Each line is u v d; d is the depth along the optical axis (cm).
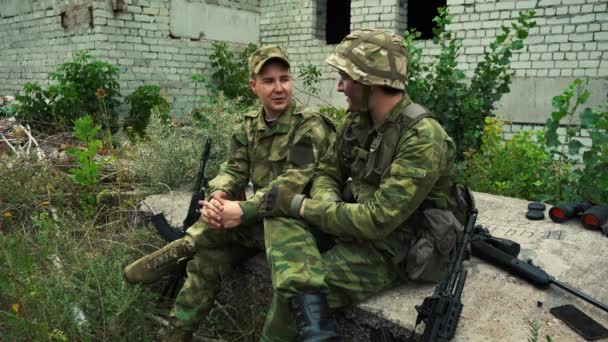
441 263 221
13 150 493
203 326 274
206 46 893
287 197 213
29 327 222
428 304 191
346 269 212
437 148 196
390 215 196
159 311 273
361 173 216
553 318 212
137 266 258
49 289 240
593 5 604
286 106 246
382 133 206
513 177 482
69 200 413
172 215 366
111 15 778
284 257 200
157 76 841
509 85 673
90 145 390
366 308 219
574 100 618
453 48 575
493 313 216
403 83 202
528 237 303
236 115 484
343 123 231
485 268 255
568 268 259
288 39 919
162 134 488
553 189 451
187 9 858
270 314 205
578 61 621
